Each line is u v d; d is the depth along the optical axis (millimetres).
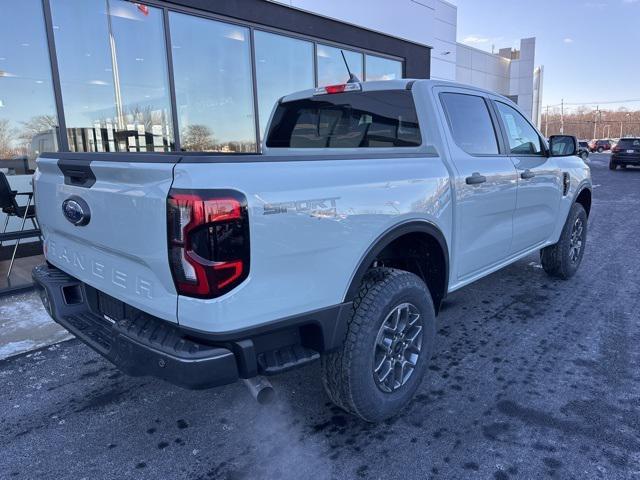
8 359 3447
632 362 3281
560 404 2764
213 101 7000
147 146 6594
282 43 7762
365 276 2527
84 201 2246
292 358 2057
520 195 3770
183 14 6406
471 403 2791
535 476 2174
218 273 1769
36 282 2766
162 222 1804
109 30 6121
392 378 2549
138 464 2314
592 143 59719
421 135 3047
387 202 2400
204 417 2711
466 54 21562
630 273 5438
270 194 1878
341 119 3535
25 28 5578
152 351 1894
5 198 4797
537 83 29578
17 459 2357
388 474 2209
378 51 9594
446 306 4438
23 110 5859
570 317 4121
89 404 2861
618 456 2299
